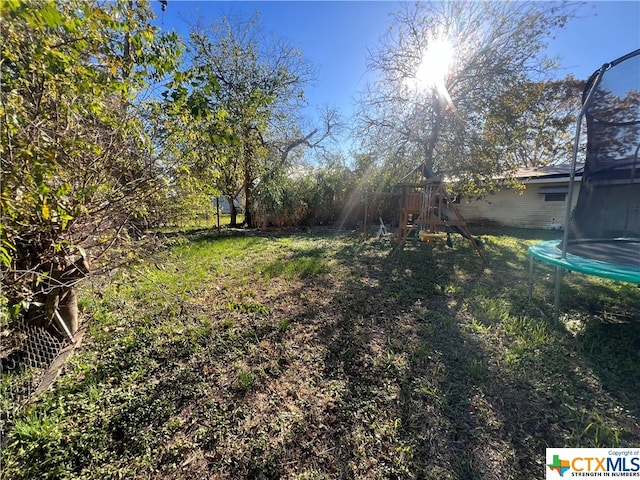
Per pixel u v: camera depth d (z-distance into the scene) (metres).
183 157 2.44
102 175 2.04
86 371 2.07
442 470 1.40
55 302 2.12
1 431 1.50
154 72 1.96
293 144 11.80
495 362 2.26
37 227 1.66
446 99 7.86
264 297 3.62
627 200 3.59
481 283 4.19
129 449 1.50
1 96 1.21
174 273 4.32
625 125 3.29
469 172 7.79
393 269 4.94
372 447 1.53
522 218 10.63
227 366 2.21
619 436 1.58
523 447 1.53
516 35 6.97
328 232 9.87
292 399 1.88
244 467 1.42
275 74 10.15
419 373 2.13
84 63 1.64
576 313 3.11
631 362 2.23
